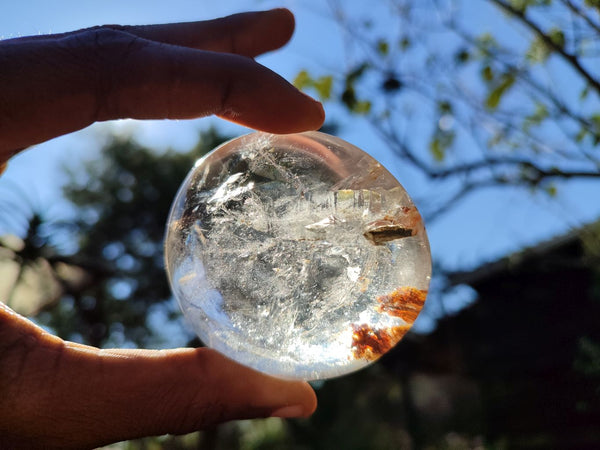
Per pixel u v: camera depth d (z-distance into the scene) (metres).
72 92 0.09
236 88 0.10
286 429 1.02
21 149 0.10
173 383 0.11
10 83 0.09
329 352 0.11
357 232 0.11
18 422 0.10
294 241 0.11
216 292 0.11
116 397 0.11
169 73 0.10
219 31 0.12
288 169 0.11
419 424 1.03
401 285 0.11
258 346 0.10
